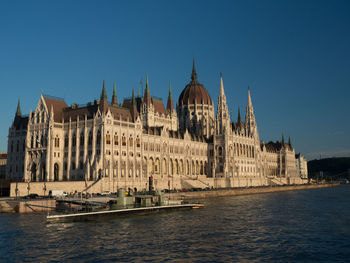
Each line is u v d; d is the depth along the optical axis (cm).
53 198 10975
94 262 5481
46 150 15188
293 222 8819
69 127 15588
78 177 15062
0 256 5772
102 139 14538
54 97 16650
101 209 9800
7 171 16850
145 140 17188
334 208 11788
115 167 14975
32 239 6856
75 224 8475
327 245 6481
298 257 5738
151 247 6306
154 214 10319
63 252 5994
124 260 5562
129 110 16962
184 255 5825
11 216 9388
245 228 8025
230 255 5834
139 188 15675
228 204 13088
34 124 15938
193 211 10981
